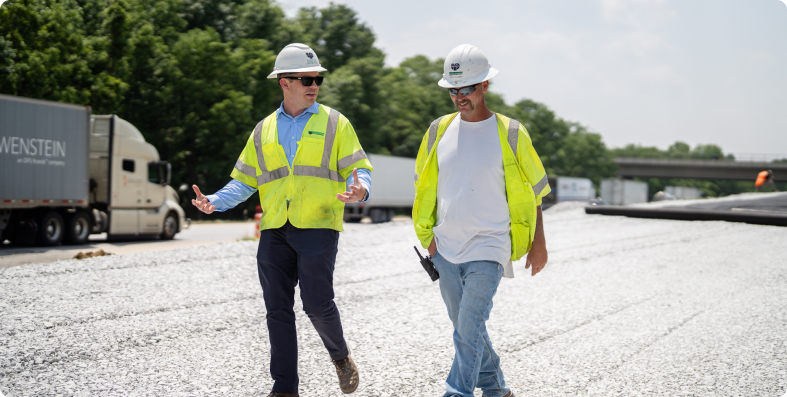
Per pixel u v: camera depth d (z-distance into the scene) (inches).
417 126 2417.6
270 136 139.6
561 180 2338.8
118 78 1267.2
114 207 670.5
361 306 245.8
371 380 158.9
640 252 408.8
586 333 211.5
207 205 138.9
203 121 1460.4
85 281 285.7
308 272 134.8
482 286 131.0
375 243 456.4
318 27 2159.2
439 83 133.6
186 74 1460.4
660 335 210.2
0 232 567.8
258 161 142.1
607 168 4817.9
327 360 175.3
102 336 193.2
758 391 156.6
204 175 1578.5
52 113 596.4
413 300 260.2
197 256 375.9
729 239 463.5
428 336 202.7
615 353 188.4
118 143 674.2
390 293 274.2
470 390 129.8
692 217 593.6
